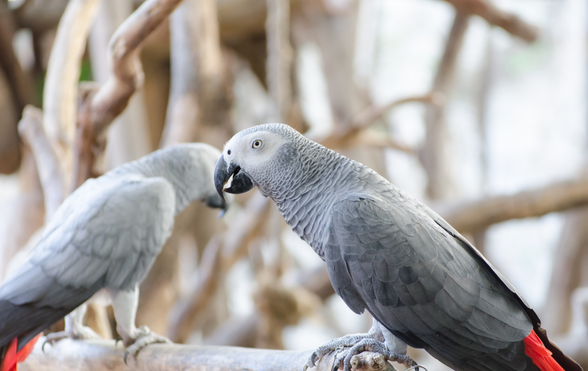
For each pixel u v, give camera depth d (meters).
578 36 10.46
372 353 2.06
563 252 7.15
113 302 2.60
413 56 11.50
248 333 5.87
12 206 5.51
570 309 7.07
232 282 9.91
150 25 2.71
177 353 2.51
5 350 2.34
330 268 2.28
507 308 2.26
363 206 2.24
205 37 4.85
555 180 5.79
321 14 6.81
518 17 7.03
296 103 6.00
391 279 2.17
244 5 6.08
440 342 2.23
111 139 4.71
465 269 2.26
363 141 5.57
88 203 2.57
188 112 4.79
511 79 11.60
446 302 2.18
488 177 11.34
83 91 3.12
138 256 2.58
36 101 6.32
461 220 5.55
